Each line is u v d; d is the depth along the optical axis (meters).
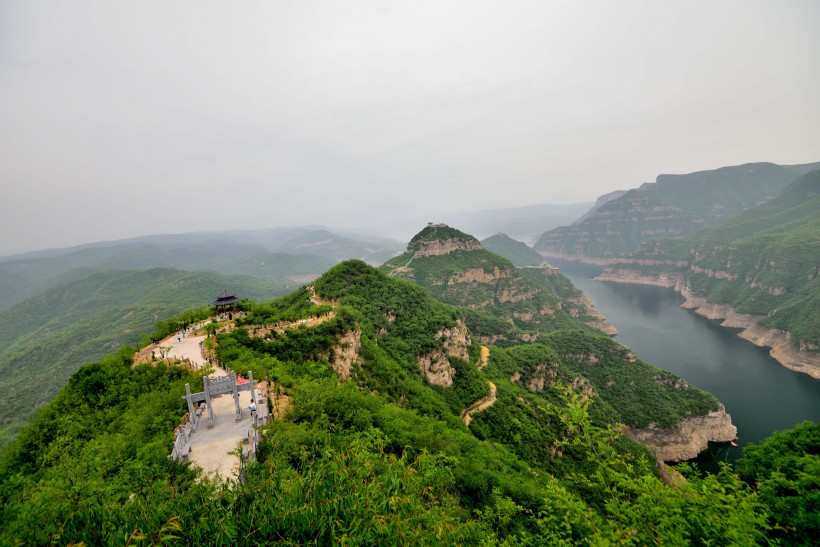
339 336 60.78
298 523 13.58
